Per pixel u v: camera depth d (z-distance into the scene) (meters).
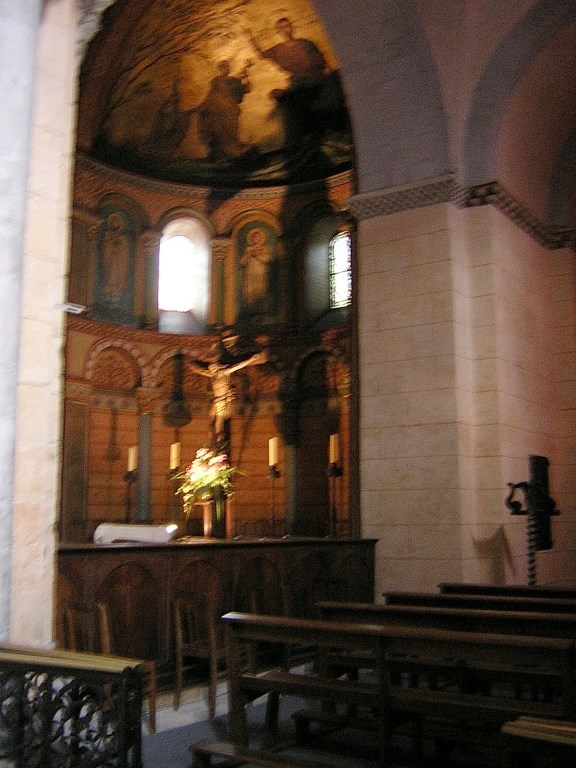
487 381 12.23
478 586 9.23
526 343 13.26
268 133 19.31
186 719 7.09
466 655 5.45
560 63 12.71
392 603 8.48
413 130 12.70
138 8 16.23
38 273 5.96
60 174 6.22
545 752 3.45
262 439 18.97
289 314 19.22
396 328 12.51
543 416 13.62
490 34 12.33
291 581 10.12
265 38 17.73
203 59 18.31
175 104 18.81
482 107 12.55
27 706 4.31
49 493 5.86
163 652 8.04
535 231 13.98
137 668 4.02
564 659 5.14
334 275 19.11
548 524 12.09
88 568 7.45
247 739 6.19
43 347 5.93
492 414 12.12
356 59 12.95
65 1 6.41
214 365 17.42
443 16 12.18
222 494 12.60
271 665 9.10
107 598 7.60
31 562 5.65
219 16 17.38
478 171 12.61
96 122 17.83
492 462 12.03
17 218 4.89
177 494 18.56
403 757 6.00
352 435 13.15
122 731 3.93
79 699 4.13
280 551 10.01
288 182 19.38
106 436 17.86
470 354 12.38
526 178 13.83
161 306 19.39
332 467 14.98
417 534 11.90
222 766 5.61
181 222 19.67
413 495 12.02
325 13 12.98
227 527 15.62
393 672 7.29
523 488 11.48
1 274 4.80
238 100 18.97
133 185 18.92
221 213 19.83
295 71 18.16
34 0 5.14
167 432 18.73
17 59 5.00
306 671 9.09
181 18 17.12
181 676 7.80
